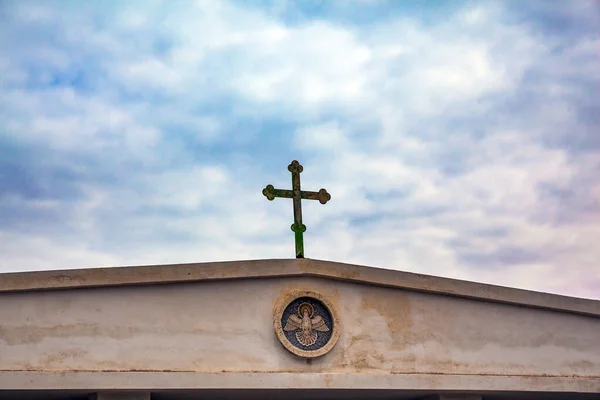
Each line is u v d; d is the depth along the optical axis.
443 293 17.91
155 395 16.25
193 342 16.19
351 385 16.61
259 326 16.62
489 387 17.55
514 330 18.34
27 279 15.57
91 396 15.77
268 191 17.66
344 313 17.20
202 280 16.52
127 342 15.85
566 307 18.70
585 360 18.66
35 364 15.30
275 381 16.22
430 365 17.47
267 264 16.86
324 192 18.14
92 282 15.85
